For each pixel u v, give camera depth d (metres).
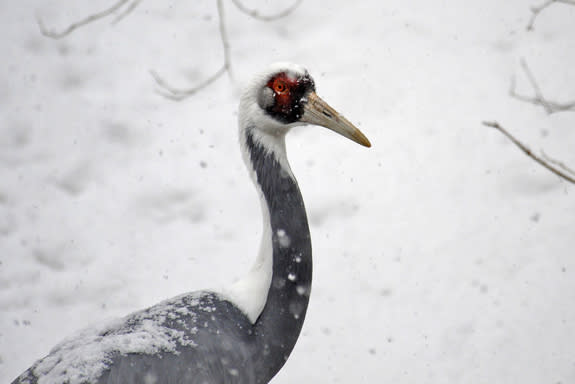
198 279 10.79
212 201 12.24
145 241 11.52
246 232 11.65
